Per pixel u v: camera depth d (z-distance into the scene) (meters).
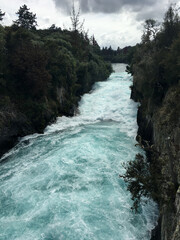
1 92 22.31
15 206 12.45
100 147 19.94
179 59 14.29
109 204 12.47
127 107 32.53
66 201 12.66
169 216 8.55
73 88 36.06
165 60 16.64
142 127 21.89
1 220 11.46
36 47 26.45
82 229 10.69
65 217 11.45
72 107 31.80
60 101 30.41
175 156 9.93
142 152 18.95
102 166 16.42
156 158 9.97
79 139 22.03
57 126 26.62
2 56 22.81
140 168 9.09
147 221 11.34
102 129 25.67
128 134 23.72
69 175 15.26
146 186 8.41
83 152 18.72
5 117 20.83
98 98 38.94
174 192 8.36
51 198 12.95
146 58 22.62
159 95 17.86
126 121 28.44
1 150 19.75
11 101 22.75
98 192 13.48
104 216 11.58
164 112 14.06
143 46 30.89
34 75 23.30
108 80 61.16
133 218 11.51
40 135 23.83
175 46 15.26
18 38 25.78
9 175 15.89
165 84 17.28
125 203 12.57
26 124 23.09
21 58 23.45
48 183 14.48
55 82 29.89
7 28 29.14
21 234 10.48
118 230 10.72
